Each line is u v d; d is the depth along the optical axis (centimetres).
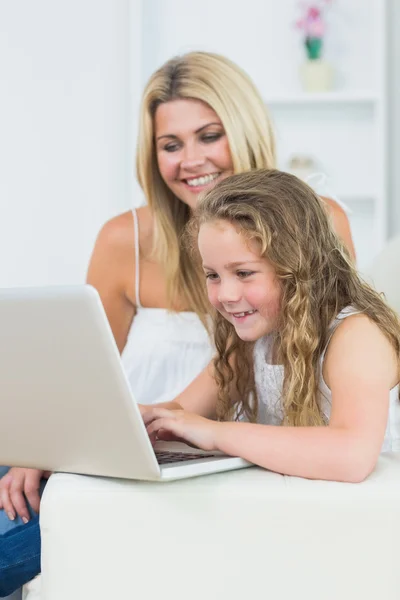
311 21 430
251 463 146
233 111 238
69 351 126
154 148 246
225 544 133
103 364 124
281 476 139
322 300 168
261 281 162
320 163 440
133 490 134
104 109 452
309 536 132
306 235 167
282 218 165
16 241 458
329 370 157
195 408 198
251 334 167
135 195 430
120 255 256
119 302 259
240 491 133
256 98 245
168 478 133
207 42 444
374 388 148
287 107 439
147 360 245
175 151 241
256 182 172
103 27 451
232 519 133
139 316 256
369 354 153
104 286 258
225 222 162
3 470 202
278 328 170
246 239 160
